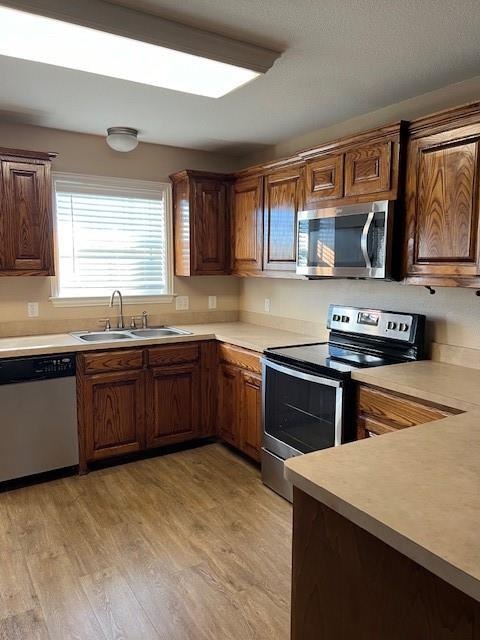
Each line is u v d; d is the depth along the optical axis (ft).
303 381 8.91
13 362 9.63
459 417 5.58
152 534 8.25
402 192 8.02
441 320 8.70
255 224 12.09
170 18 6.23
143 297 13.17
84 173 12.06
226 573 7.22
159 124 11.01
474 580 2.61
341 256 8.95
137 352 11.08
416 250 7.84
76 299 12.21
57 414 10.21
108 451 10.93
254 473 10.72
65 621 6.24
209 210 12.82
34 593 6.77
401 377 7.57
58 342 10.59
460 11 5.98
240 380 11.23
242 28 6.48
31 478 10.39
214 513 8.96
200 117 10.44
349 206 8.71
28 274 10.57
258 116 10.35
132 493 9.74
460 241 7.13
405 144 7.91
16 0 5.39
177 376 11.73
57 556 7.61
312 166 9.80
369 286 10.19
